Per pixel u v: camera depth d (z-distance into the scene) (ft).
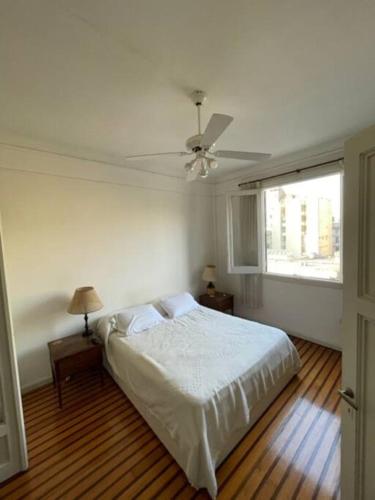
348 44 4.29
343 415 3.63
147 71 4.85
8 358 4.99
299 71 5.01
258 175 11.87
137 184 10.69
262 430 6.13
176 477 5.01
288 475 4.97
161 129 7.47
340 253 9.73
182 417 5.04
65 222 8.68
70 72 4.80
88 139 8.09
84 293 8.25
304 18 3.73
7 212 7.52
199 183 13.33
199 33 3.96
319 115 6.97
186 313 10.43
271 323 12.15
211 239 14.20
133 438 6.05
